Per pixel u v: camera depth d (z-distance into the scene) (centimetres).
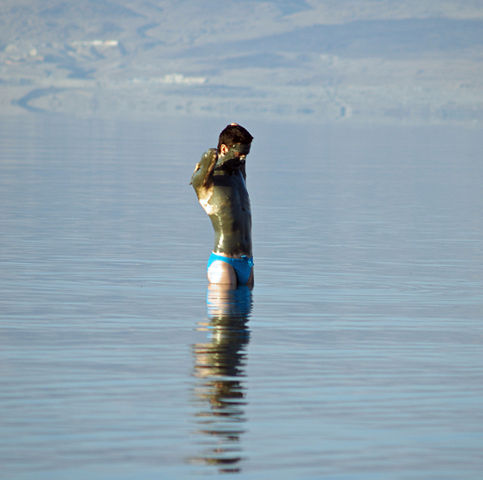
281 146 12950
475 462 1160
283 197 5566
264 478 1103
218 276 2520
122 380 1481
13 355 1642
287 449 1191
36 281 2534
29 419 1280
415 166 8869
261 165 8606
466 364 1645
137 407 1340
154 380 1484
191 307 2180
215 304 2225
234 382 1485
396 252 3353
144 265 2891
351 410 1348
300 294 2417
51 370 1538
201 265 2919
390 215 4669
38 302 2209
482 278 2778
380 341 1834
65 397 1383
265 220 4350
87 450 1171
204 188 2519
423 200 5509
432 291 2520
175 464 1135
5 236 3525
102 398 1380
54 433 1227
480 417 1327
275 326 1967
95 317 2030
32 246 3272
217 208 2519
